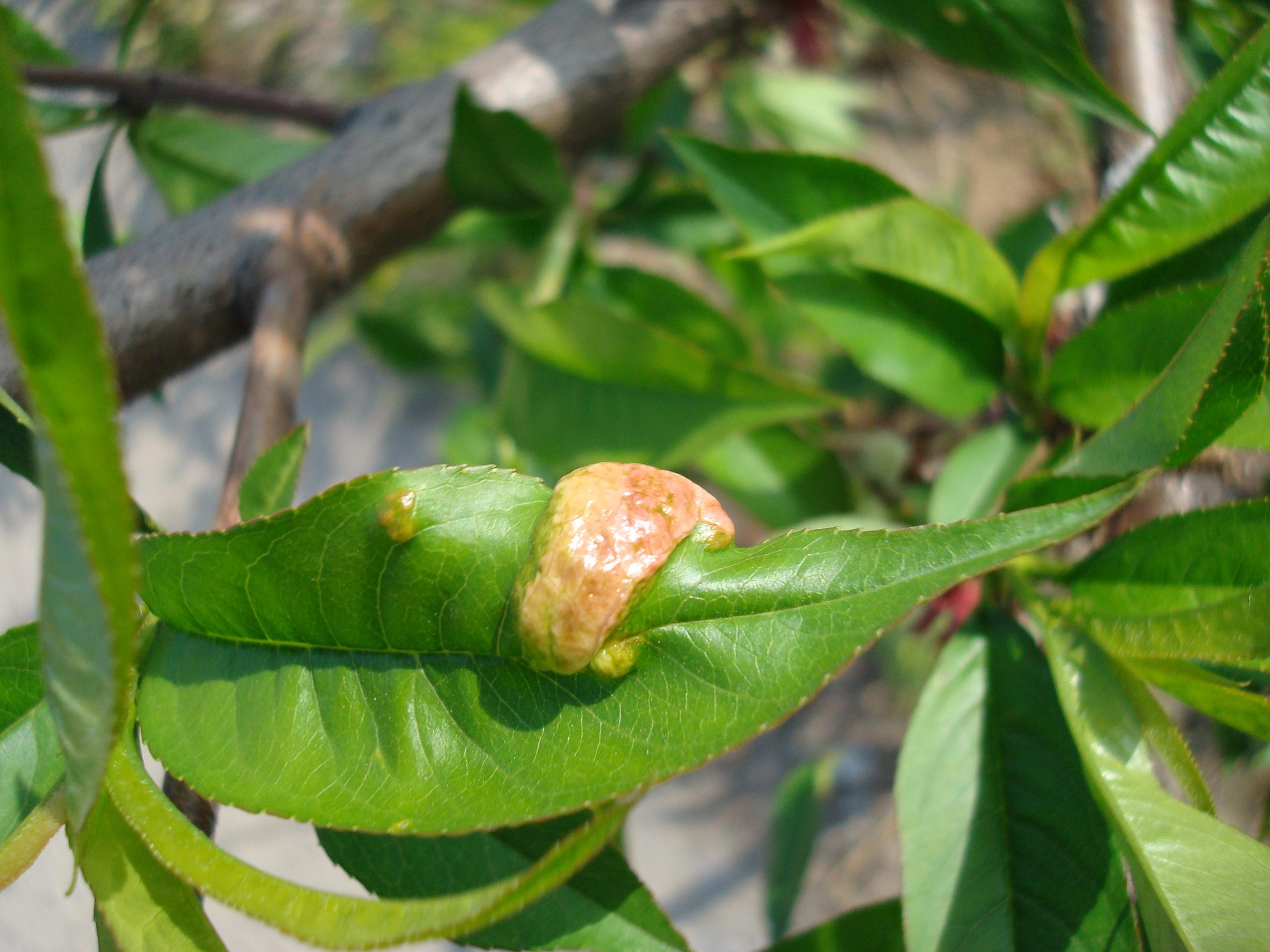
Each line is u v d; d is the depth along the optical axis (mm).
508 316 327
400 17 665
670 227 455
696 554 209
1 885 211
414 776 211
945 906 243
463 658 214
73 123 323
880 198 281
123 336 281
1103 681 242
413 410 890
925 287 293
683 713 204
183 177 357
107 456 179
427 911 193
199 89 325
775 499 345
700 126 703
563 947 226
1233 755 301
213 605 219
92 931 324
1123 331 266
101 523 181
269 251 293
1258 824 304
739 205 290
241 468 271
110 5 457
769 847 465
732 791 805
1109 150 305
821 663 201
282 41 643
